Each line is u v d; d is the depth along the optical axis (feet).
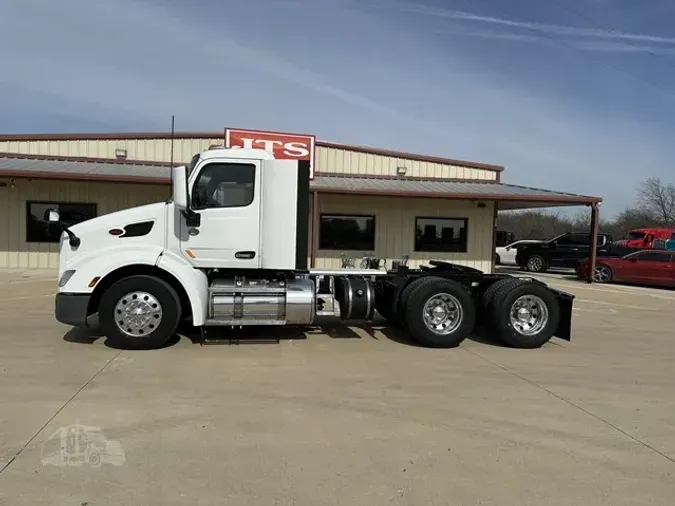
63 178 51.70
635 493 11.00
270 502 10.26
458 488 11.01
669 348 26.09
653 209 200.23
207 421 14.47
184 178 22.08
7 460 11.75
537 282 25.76
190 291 22.63
